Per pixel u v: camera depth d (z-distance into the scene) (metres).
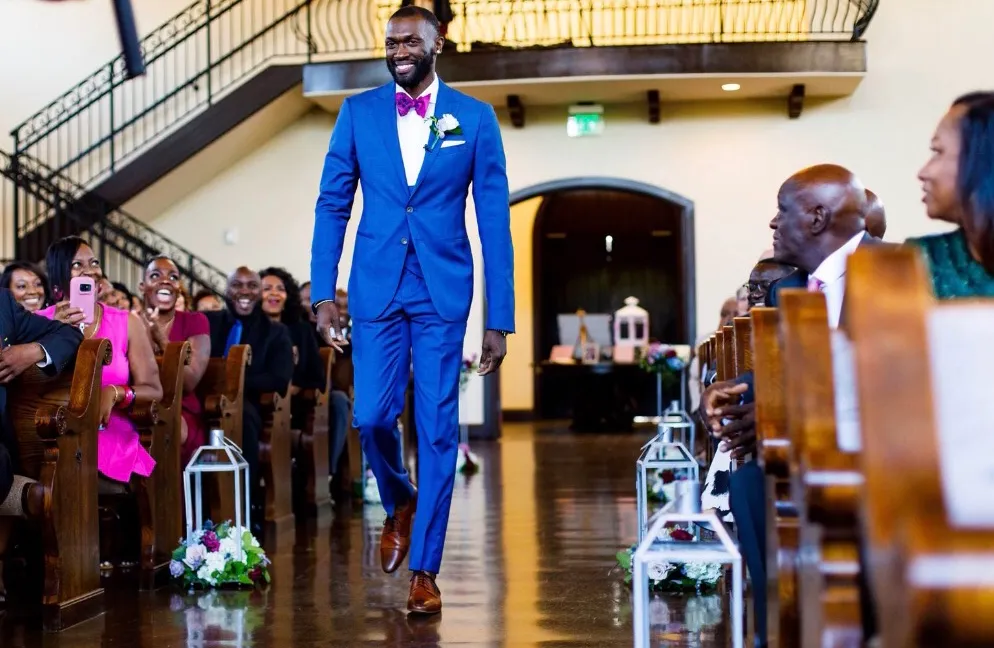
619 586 4.54
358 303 3.94
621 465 10.15
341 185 4.00
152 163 12.47
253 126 13.08
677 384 13.02
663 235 18.20
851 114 12.71
